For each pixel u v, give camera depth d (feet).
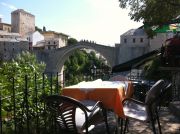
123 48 238.48
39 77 20.38
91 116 12.25
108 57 242.99
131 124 20.44
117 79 23.59
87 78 32.12
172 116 22.97
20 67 20.47
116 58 241.76
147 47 228.22
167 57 26.07
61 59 262.88
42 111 18.42
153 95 13.66
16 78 18.54
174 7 48.85
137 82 38.34
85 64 335.67
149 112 13.73
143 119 13.92
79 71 326.03
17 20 419.33
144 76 48.83
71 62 321.32
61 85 21.50
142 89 36.50
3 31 348.79
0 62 22.04
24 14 425.28
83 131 12.18
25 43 301.22
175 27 46.62
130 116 14.33
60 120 12.65
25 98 16.30
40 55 265.34
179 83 27.66
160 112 24.35
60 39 370.53
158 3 48.60
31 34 369.30
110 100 14.96
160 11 48.62
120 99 14.87
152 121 13.88
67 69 313.12
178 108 23.35
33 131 16.70
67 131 12.64
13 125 16.83
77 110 14.34
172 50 25.72
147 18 49.60
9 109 16.55
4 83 17.44
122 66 38.27
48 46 358.64
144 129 19.26
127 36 236.22
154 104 13.98
